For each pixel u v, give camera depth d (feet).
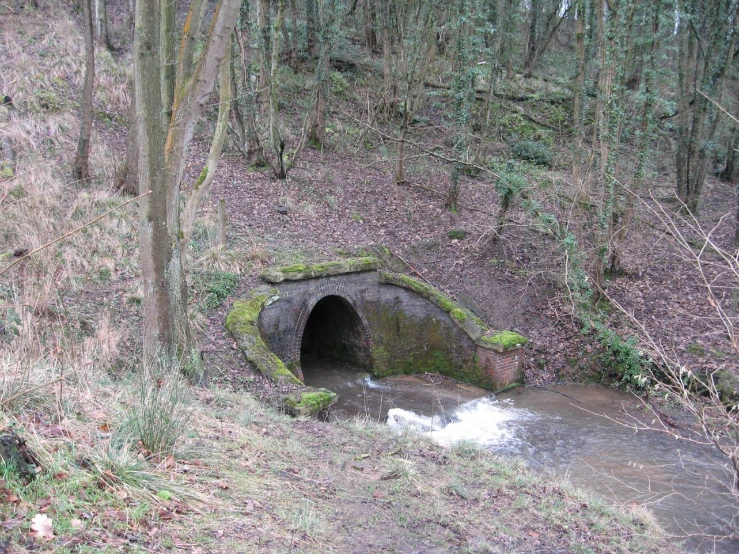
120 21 89.04
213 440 21.11
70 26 75.20
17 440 13.71
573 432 42.27
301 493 18.76
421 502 20.52
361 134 79.30
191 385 31.01
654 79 56.85
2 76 61.46
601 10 52.75
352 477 21.62
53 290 33.09
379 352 54.19
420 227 64.28
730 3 67.46
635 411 46.16
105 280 41.60
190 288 43.86
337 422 31.09
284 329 47.24
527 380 52.39
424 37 68.69
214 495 16.47
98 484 14.39
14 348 21.07
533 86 98.27
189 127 30.37
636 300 57.00
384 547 16.49
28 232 41.27
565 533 21.07
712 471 35.86
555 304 57.11
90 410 18.72
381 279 54.08
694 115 69.15
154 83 28.02
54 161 53.83
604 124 53.72
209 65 29.71
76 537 12.04
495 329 54.24
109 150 58.95
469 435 41.34
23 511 12.19
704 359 48.55
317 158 74.64
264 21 69.31
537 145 81.30
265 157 67.67
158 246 29.78
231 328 41.29
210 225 51.70
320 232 57.98
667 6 63.52
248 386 37.45
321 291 49.73
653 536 23.70
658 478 34.83
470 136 71.77
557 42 118.42
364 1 98.37
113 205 49.29
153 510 14.37
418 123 84.74
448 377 54.19
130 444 16.83
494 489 24.17
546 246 63.26
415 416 44.73
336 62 92.79
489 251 62.18
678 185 71.82
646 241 65.21
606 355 51.93
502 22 77.41
